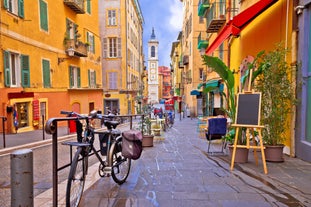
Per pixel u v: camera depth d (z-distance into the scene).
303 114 5.95
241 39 11.28
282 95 5.61
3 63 12.61
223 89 15.45
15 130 13.11
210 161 5.82
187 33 36.47
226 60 14.48
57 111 18.14
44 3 16.58
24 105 14.49
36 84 15.63
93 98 24.86
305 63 5.95
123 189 3.96
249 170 4.99
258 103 5.11
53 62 17.77
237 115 5.30
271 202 3.46
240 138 5.59
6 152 8.28
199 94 27.14
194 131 13.77
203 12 22.44
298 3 6.21
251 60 8.62
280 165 5.35
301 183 4.21
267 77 5.70
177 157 6.30
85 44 21.92
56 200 2.96
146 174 4.76
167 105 38.53
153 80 98.38
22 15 14.23
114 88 32.34
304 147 5.80
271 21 7.83
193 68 30.97
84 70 23.03
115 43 32.19
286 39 6.62
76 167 3.23
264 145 5.64
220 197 3.63
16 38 13.71
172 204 3.41
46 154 7.86
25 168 2.31
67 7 19.92
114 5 31.86
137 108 11.62
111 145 4.00
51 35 17.52
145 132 8.32
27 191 2.32
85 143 3.24
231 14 13.34
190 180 4.39
